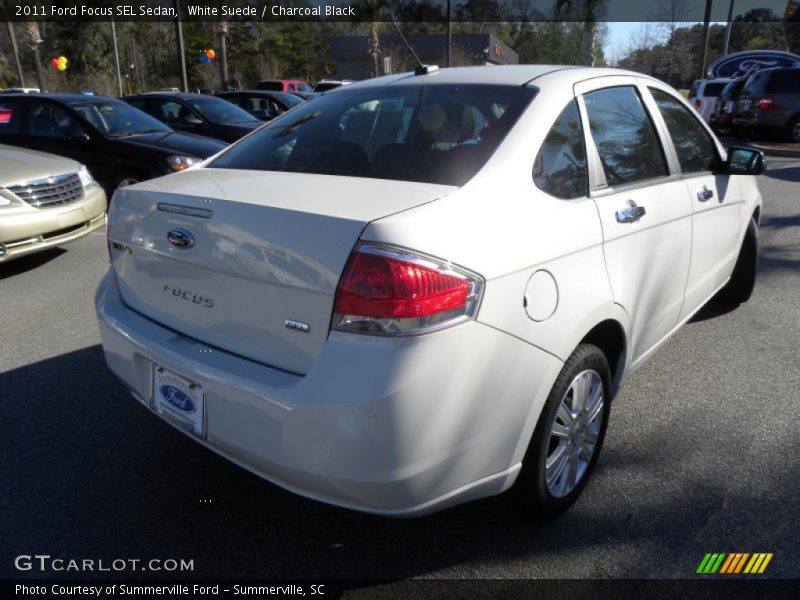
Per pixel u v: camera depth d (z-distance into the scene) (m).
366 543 2.46
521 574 2.30
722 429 3.23
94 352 4.10
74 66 53.94
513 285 2.05
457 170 2.29
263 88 28.42
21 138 8.57
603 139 2.74
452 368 1.91
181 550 2.42
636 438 3.15
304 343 1.97
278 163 2.72
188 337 2.32
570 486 2.58
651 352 3.22
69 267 6.05
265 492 2.76
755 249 4.63
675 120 3.41
